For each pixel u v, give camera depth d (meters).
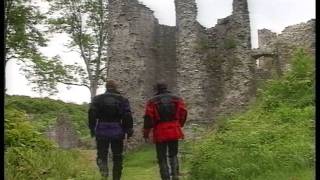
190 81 29.52
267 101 19.88
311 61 21.72
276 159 11.43
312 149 11.84
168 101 11.33
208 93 29.89
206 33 30.67
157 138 11.27
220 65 30.34
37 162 11.50
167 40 31.98
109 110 11.46
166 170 11.28
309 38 31.05
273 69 31.28
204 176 11.58
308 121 15.91
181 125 11.59
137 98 30.12
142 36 30.86
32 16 31.97
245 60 30.03
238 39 30.20
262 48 32.28
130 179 14.88
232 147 12.56
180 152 17.19
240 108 29.23
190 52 29.77
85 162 16.23
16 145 12.28
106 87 11.81
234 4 30.53
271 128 14.74
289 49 31.72
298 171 10.59
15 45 29.97
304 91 19.78
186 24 29.92
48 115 37.88
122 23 30.67
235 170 11.10
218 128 20.77
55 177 11.37
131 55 30.41
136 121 29.77
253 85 29.86
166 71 31.70
